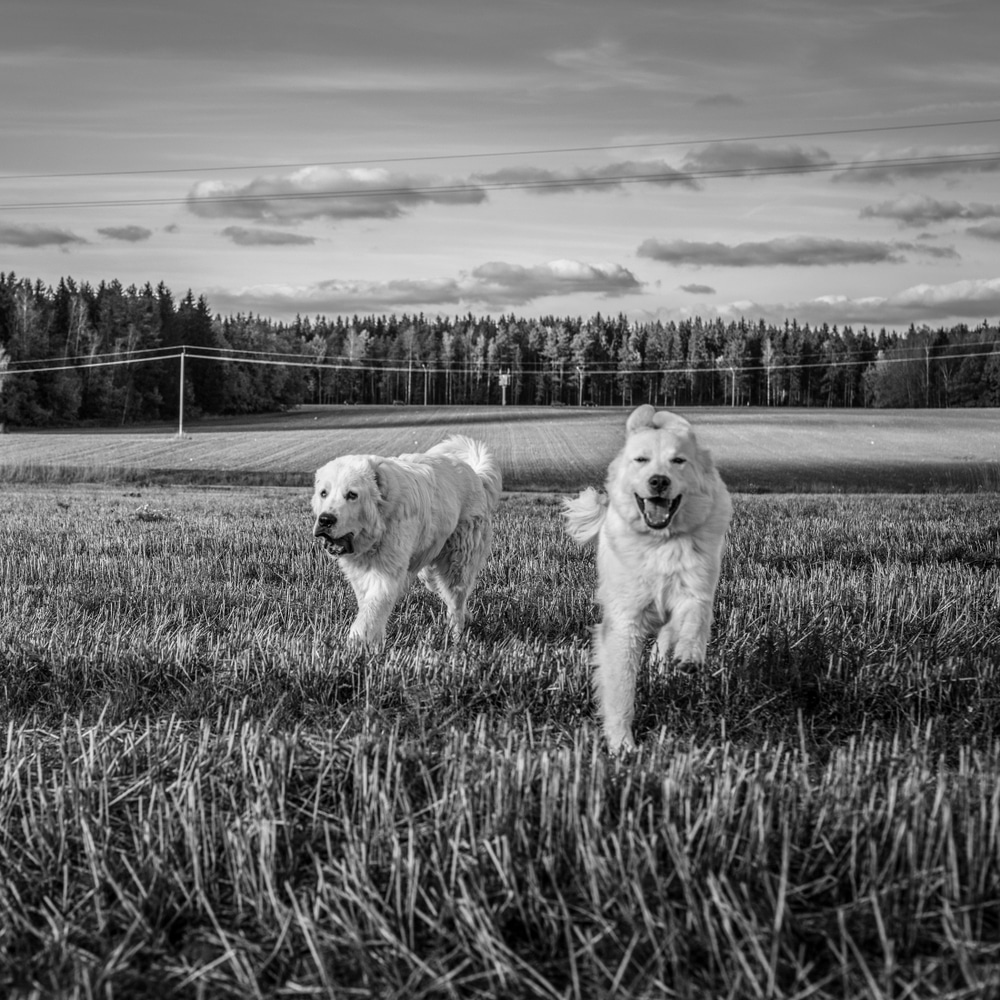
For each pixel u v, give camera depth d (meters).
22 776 4.45
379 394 151.00
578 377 149.50
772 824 3.67
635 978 2.86
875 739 4.87
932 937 2.99
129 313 105.62
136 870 3.50
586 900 3.21
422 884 3.29
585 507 6.29
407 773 4.23
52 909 3.31
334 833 3.77
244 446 63.81
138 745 4.62
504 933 3.08
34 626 7.53
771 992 2.69
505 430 75.94
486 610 8.60
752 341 149.25
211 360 108.00
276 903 3.16
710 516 5.45
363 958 2.91
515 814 3.63
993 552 12.14
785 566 10.91
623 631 5.39
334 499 7.12
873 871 3.19
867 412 94.88
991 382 125.75
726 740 4.77
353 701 5.68
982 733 4.91
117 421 99.56
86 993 2.80
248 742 4.43
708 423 78.62
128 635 7.13
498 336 153.38
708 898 3.16
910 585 8.84
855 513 19.50
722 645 6.46
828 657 6.18
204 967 2.96
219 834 3.63
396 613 8.59
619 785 3.95
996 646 6.75
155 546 13.02
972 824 3.26
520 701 5.45
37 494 29.67
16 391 89.31
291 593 9.31
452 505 8.40
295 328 180.12
